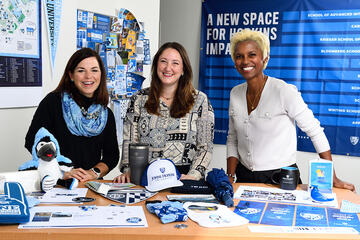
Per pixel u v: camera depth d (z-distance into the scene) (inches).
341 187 83.0
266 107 93.2
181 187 74.8
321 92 168.1
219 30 183.9
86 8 135.2
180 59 88.8
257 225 58.9
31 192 71.8
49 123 94.7
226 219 60.3
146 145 80.0
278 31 173.0
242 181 99.5
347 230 57.6
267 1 173.5
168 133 89.7
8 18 105.8
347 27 161.3
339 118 165.9
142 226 56.5
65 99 94.7
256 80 95.0
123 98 153.8
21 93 111.7
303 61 170.1
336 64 164.7
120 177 82.8
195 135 90.7
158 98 90.5
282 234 55.6
